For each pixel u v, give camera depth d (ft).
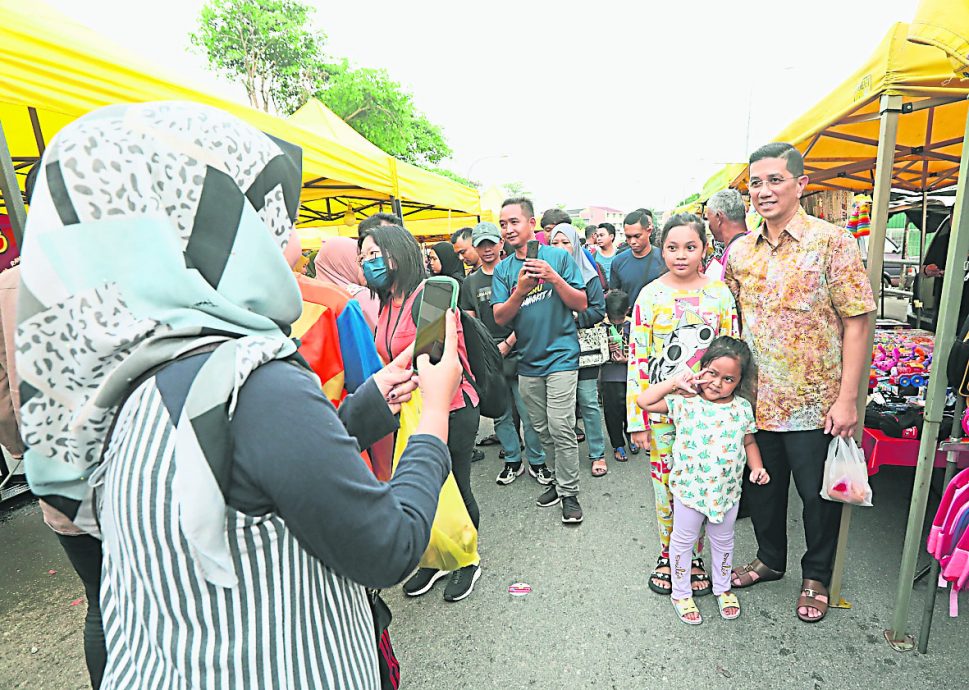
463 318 4.54
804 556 7.19
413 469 2.56
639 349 7.42
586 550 8.89
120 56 6.96
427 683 6.35
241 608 2.01
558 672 6.38
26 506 11.85
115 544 2.10
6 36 5.71
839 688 5.90
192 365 1.97
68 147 1.94
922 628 6.24
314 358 5.64
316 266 8.73
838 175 14.75
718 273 7.75
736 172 16.87
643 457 12.80
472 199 24.56
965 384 5.56
